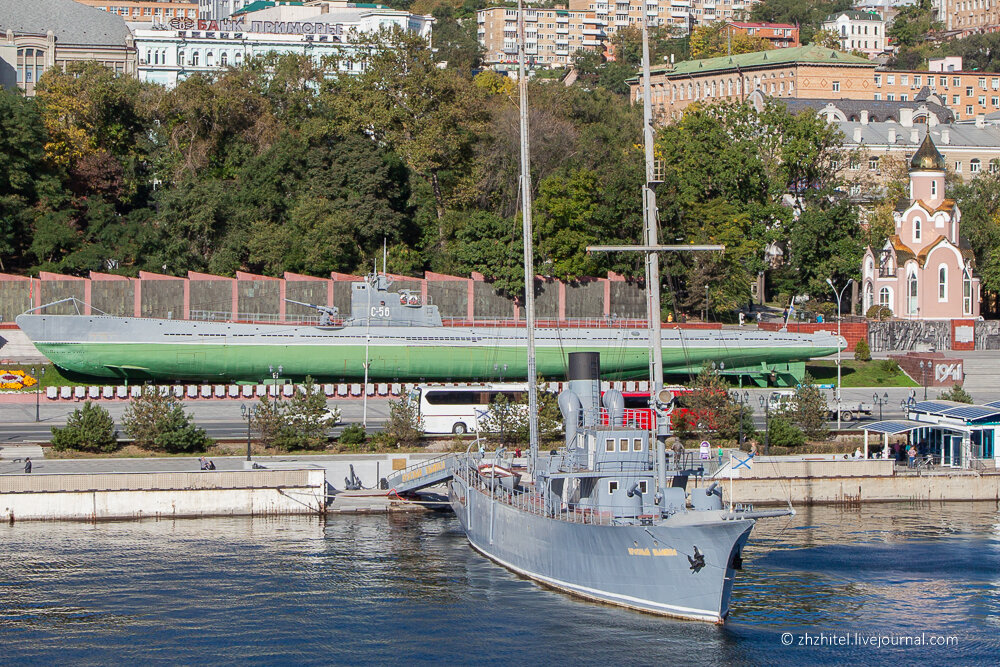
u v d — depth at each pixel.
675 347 149.62
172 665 69.81
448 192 188.88
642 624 74.31
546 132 190.25
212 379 141.62
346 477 104.81
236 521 97.69
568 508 80.81
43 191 172.62
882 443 117.25
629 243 174.25
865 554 88.75
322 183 179.75
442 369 146.12
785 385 152.62
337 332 143.00
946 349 175.50
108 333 137.00
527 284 94.12
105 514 97.12
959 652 71.00
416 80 188.88
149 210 178.00
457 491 95.81
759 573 84.44
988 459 110.31
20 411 128.25
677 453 83.88
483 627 74.25
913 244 186.25
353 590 80.81
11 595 79.19
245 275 158.00
